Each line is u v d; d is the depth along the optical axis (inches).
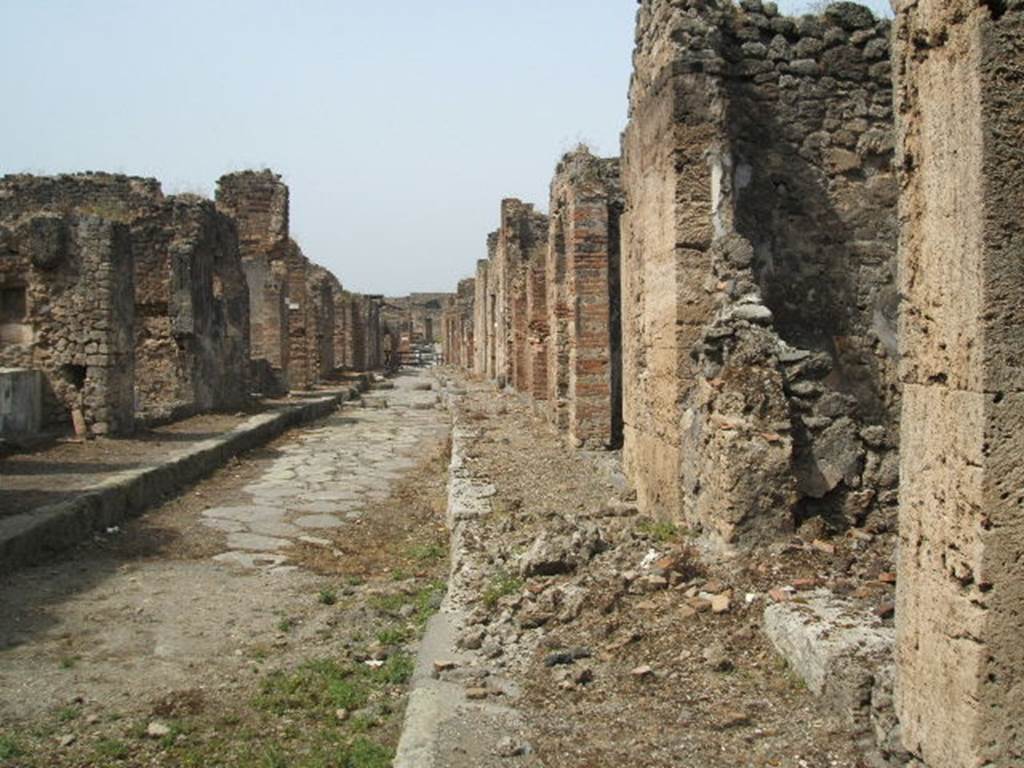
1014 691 129.5
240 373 916.6
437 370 2274.9
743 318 279.7
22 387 569.6
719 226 307.0
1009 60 128.8
